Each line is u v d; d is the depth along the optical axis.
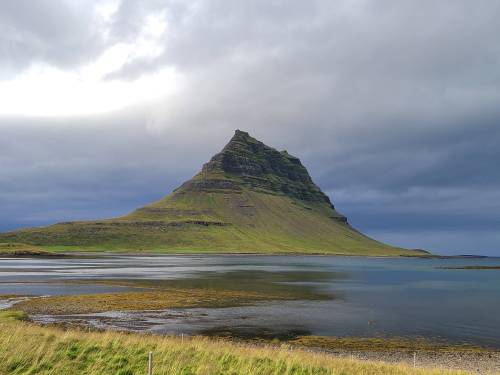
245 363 24.77
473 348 41.25
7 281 96.38
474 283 120.25
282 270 159.25
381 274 156.25
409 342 43.19
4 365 22.23
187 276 119.00
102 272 130.50
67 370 22.42
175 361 24.03
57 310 56.06
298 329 47.94
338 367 25.69
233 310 59.69
